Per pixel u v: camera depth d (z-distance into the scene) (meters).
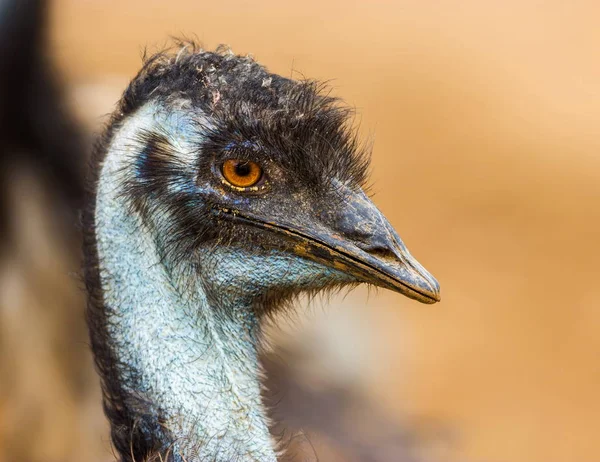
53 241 12.86
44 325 12.66
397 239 7.02
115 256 6.93
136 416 6.81
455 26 37.41
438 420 14.65
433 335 19.88
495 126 29.92
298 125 7.02
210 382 6.93
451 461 12.95
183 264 7.00
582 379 18.97
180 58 7.33
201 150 6.99
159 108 7.10
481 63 34.31
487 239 23.67
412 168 26.94
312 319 13.30
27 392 12.46
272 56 33.81
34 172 12.98
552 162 27.80
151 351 6.84
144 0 38.28
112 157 7.06
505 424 17.64
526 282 21.95
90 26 35.03
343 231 6.96
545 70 34.03
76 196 12.87
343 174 7.13
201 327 6.99
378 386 14.46
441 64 34.00
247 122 6.97
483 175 26.80
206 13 37.75
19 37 13.24
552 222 24.52
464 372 18.84
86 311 7.21
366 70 33.16
